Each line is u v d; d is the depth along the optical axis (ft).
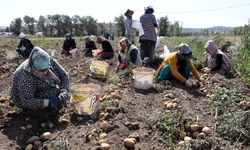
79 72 30.55
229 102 18.69
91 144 14.38
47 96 17.19
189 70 24.58
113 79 25.16
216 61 28.60
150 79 22.56
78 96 16.92
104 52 38.99
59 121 16.78
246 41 31.42
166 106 18.72
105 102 18.54
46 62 16.10
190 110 18.39
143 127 16.08
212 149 14.12
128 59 29.66
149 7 32.42
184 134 15.19
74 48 48.57
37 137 15.05
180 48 23.88
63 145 14.11
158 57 32.42
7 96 20.36
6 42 71.46
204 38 44.32
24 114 17.47
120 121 16.48
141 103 19.67
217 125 16.40
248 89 23.15
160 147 14.30
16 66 37.06
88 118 17.01
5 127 16.14
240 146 14.58
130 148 14.17
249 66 26.27
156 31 32.89
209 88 22.53
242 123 15.90
